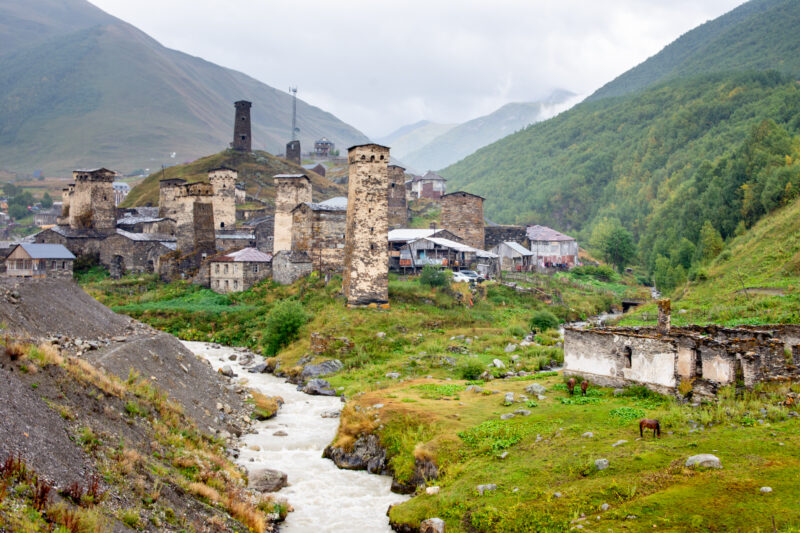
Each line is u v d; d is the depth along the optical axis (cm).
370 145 7769
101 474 2686
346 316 7475
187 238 10900
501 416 3956
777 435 3034
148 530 2489
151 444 3322
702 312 6950
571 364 4519
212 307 8862
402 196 14312
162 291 9894
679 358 3994
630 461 3009
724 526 2392
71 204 12506
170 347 5091
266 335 7438
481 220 12312
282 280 9425
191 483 3064
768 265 8212
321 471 3872
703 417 3344
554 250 13312
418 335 7144
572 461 3150
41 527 2117
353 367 6359
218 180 12638
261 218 13675
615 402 3916
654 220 16988
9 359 3095
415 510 3127
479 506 2973
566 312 9288
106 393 3472
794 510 2375
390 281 9162
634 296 11094
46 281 5000
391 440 3962
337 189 19462
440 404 4391
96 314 5147
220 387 5069
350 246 7956
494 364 5750
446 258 10350
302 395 5656
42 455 2531
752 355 3638
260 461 3978
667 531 2442
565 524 2661
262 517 3095
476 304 8744
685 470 2827
